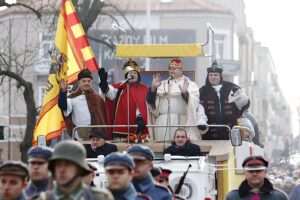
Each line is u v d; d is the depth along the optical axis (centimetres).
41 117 2772
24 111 7819
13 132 7719
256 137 3556
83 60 2952
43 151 1730
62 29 2877
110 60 8175
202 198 2309
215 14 10506
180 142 2492
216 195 2495
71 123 2692
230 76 10488
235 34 11312
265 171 2019
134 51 2795
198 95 2731
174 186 2311
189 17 10469
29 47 6869
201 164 2323
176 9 10419
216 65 2858
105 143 2500
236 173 2647
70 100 2686
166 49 2792
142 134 2719
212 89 2844
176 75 2728
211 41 3027
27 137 4997
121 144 2588
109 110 2772
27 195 1723
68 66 2938
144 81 2986
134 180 1809
